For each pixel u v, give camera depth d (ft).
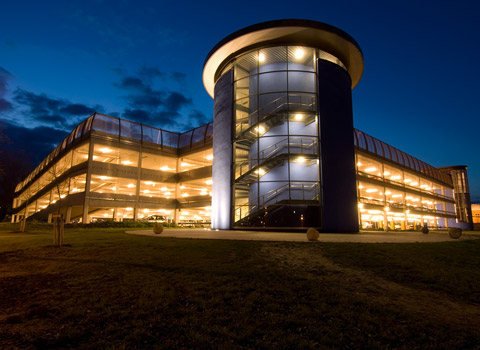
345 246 38.37
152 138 130.52
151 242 43.37
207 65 91.04
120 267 28.32
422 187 189.98
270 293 21.17
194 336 14.51
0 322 16.33
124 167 119.24
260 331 15.30
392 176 161.17
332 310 18.25
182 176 132.36
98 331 15.23
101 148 118.73
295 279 24.66
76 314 17.21
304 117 77.77
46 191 154.40
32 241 47.88
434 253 36.40
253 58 83.25
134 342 13.97
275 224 73.26
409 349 13.91
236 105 83.35
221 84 88.43
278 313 17.83
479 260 34.78
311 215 72.33
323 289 22.38
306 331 15.48
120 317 16.81
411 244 41.75
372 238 52.80
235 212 78.79
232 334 14.76
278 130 77.97
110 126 118.52
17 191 234.99
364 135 124.47
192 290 21.43
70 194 116.47
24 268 29.17
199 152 129.70
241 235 56.70
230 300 19.72
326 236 57.36
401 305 19.97
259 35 77.61
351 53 85.25
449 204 202.80
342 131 78.89
